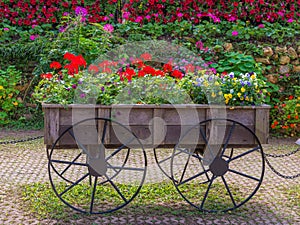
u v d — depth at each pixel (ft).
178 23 28.37
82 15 26.94
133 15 28.68
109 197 15.89
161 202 15.55
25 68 27.48
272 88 26.50
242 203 14.43
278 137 25.41
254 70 25.67
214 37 27.96
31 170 18.88
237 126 14.16
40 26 28.94
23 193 15.99
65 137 13.58
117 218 13.97
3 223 13.44
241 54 26.04
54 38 26.99
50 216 14.05
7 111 26.84
